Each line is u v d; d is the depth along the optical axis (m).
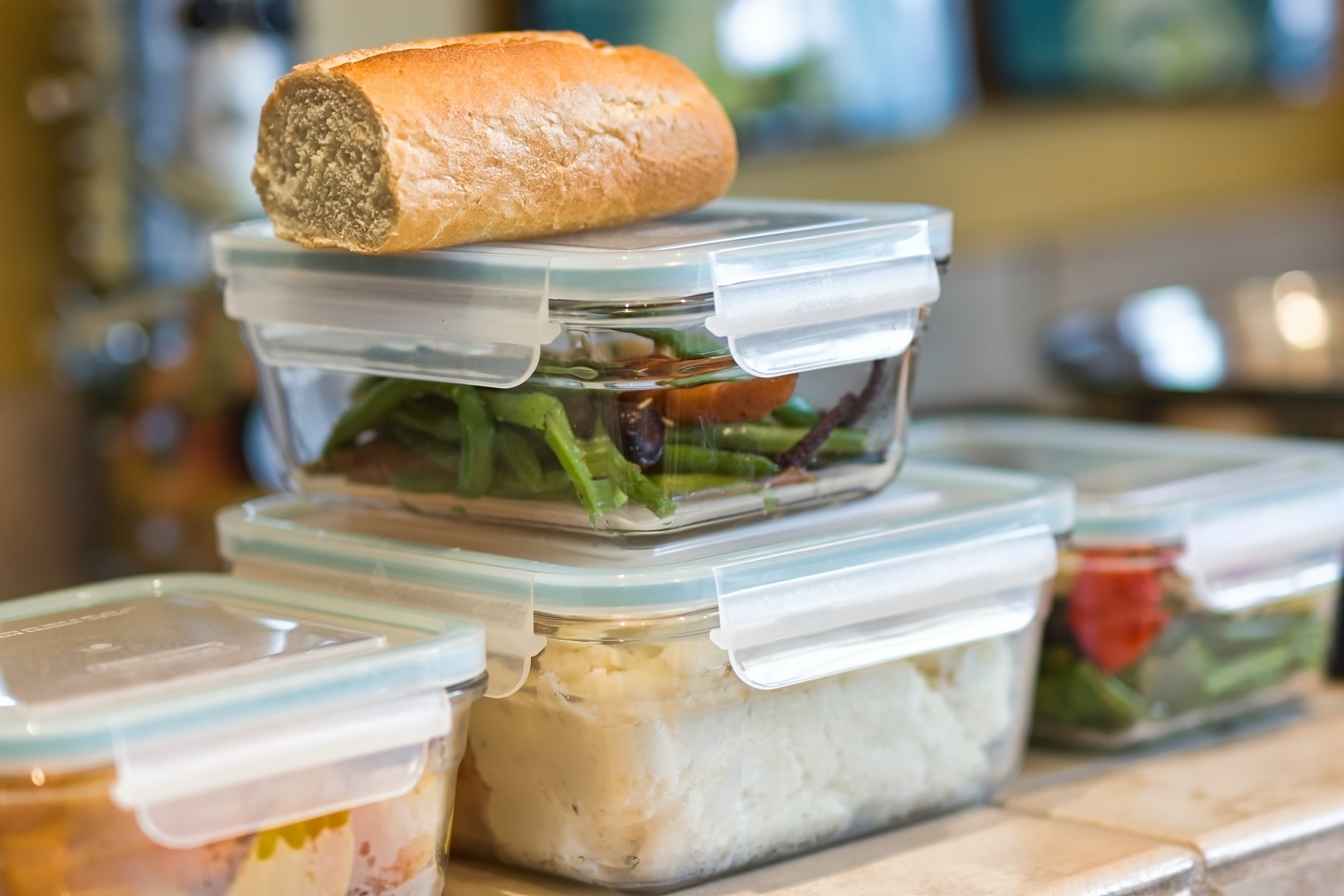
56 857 0.59
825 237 0.74
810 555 0.74
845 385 0.77
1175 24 2.08
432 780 0.67
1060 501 0.84
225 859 0.61
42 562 1.37
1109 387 1.24
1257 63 2.18
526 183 0.72
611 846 0.73
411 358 0.75
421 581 0.75
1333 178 2.40
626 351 0.69
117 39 1.28
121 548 1.32
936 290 0.78
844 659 0.75
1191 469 1.00
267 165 0.74
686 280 0.69
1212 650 0.93
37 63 1.35
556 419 0.72
